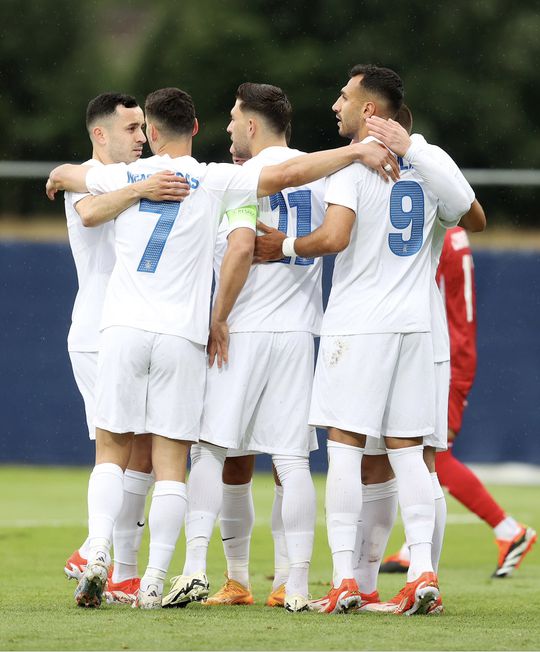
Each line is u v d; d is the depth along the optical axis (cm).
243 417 1798
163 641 1402
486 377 4384
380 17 8494
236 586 1912
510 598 2044
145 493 1920
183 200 1761
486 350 4378
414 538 1727
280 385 1816
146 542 2925
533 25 8500
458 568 2622
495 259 4375
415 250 1767
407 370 1750
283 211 1847
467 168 8225
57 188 1931
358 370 1728
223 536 1925
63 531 3069
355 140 1838
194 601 1788
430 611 1716
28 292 4494
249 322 1805
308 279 1848
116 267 1778
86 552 1992
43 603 1795
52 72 9175
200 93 8456
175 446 1755
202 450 1811
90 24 9538
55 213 6869
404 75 8281
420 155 1738
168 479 1745
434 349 1805
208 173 1775
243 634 1460
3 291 4497
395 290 1748
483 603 1955
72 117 8931
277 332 1808
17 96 9050
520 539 2438
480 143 8206
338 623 1582
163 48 8800
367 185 1745
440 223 1819
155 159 1792
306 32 8575
